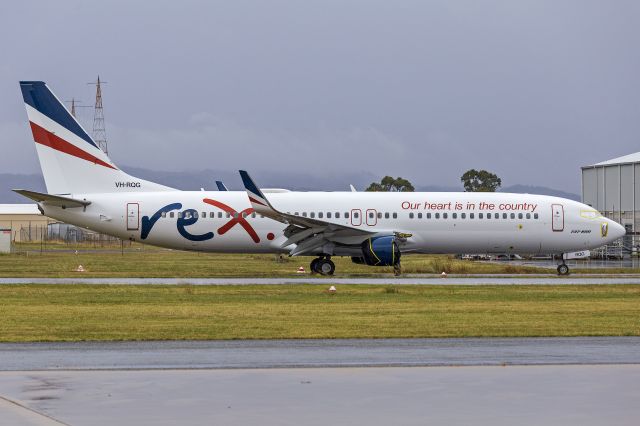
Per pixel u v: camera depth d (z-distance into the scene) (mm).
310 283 158000
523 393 56656
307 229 175750
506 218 185500
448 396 55812
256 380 60906
